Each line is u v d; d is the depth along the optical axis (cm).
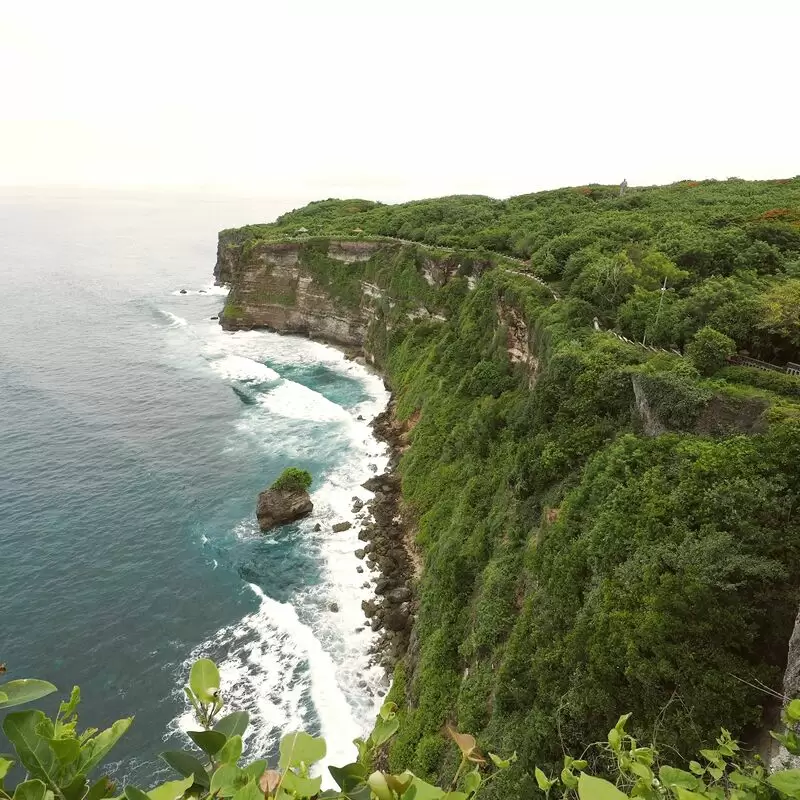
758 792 451
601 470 2408
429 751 2323
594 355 2994
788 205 4916
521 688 2002
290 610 3478
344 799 286
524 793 1628
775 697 1380
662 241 4269
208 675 323
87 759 273
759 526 1709
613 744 482
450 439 4375
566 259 4797
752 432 2083
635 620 1628
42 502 4444
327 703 2888
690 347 2631
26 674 3031
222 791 274
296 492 4406
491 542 3022
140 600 3538
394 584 3600
